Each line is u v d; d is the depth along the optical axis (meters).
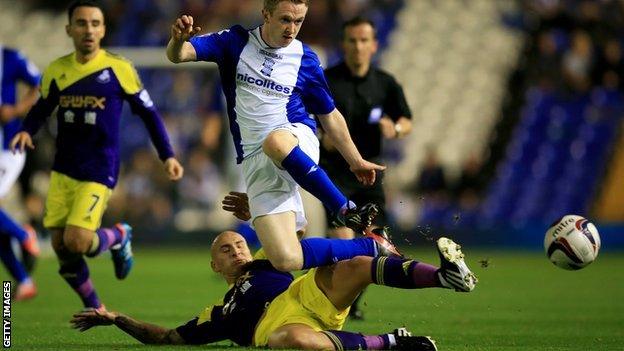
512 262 63.28
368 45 31.22
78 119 28.34
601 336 26.28
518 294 41.69
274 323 20.16
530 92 82.38
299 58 22.38
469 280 18.69
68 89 28.41
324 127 23.12
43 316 31.94
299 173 20.66
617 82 80.94
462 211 74.12
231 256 22.12
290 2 21.66
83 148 28.38
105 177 28.50
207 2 89.69
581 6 84.31
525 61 84.88
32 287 37.41
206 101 83.12
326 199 20.80
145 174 78.44
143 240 76.50
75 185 28.36
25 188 67.75
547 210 77.56
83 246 27.94
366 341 19.36
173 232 75.88
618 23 83.50
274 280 21.22
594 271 55.69
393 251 21.05
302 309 20.08
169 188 78.38
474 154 77.75
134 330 22.14
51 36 96.00
